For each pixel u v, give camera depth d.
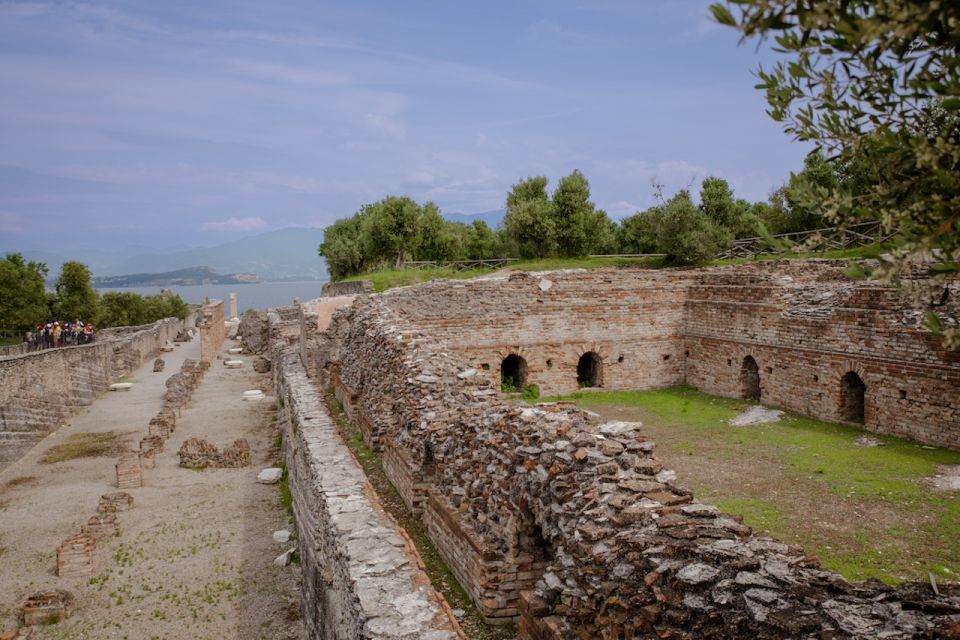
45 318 50.53
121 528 18.97
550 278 31.02
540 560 9.69
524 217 53.81
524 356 30.66
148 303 84.12
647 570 6.48
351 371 24.83
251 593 14.95
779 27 3.53
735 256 44.12
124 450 28.89
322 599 10.74
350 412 23.28
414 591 7.80
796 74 4.25
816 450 19.02
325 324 36.91
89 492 22.86
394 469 15.81
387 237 56.56
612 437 8.98
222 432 30.47
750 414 24.92
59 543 18.39
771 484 15.89
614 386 31.86
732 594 5.66
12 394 28.11
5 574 16.44
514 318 30.42
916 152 3.74
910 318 19.81
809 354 24.02
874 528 12.84
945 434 18.80
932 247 3.84
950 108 3.65
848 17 3.43
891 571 10.94
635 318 31.88
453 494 11.93
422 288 29.77
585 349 31.39
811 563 5.98
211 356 55.91
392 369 18.42
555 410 10.88
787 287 26.05
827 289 24.55
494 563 9.65
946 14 3.26
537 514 8.95
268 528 18.70
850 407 22.91
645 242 63.62
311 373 30.86
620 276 31.77
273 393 40.25
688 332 32.12
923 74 3.82
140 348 55.72
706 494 15.33
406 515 14.02
